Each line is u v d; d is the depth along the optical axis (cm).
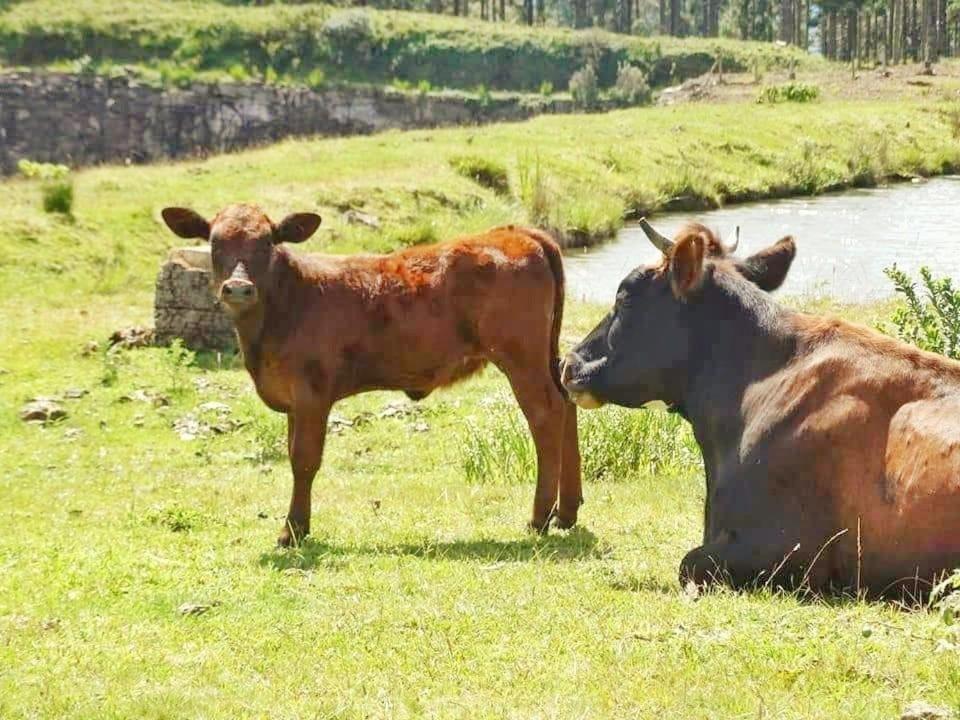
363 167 3616
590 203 3528
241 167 3606
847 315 2080
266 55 9331
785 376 816
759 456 802
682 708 605
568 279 2853
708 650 678
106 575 912
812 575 776
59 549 1003
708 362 861
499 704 627
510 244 1042
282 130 7731
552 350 1053
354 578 881
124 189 3212
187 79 7706
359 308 1016
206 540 1043
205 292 1938
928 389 766
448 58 9650
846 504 768
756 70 7750
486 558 943
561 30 10425
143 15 9425
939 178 4706
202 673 696
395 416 1627
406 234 3050
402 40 9694
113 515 1159
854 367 791
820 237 3331
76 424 1617
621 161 4156
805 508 781
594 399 903
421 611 786
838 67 8900
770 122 5000
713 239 896
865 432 770
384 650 718
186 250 1956
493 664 686
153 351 1928
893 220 3619
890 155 4716
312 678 680
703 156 4412
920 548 739
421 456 1451
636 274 889
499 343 1032
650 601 783
